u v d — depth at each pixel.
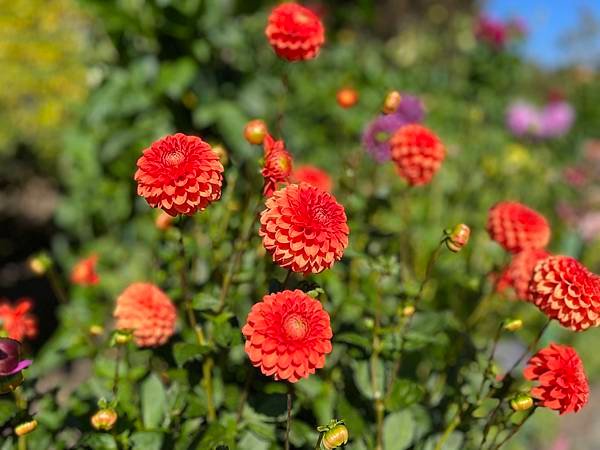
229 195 0.83
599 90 3.80
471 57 2.44
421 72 2.50
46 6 1.82
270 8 1.73
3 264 2.08
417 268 1.28
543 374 0.65
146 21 1.38
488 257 1.21
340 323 0.85
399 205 1.50
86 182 1.53
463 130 2.09
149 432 0.72
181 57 1.38
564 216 1.76
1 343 0.61
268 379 0.80
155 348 0.81
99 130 1.50
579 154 2.37
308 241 0.59
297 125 1.79
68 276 1.55
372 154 1.07
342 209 0.62
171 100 1.40
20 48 1.80
